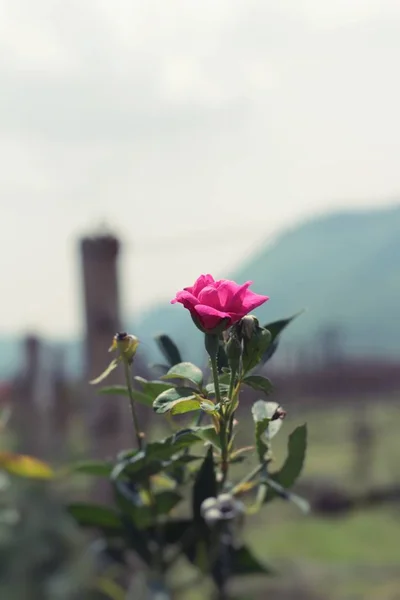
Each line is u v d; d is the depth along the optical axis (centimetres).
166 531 246
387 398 788
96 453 534
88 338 543
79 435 654
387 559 719
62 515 510
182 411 195
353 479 885
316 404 777
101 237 546
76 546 510
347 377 784
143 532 247
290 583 668
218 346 194
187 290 199
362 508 746
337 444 1034
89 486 539
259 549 766
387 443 942
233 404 195
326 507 721
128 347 205
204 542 244
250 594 655
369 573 692
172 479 234
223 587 250
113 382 535
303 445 216
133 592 360
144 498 238
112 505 533
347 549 752
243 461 212
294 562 711
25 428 649
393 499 728
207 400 190
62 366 676
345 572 689
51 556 507
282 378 775
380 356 800
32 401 662
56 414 660
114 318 542
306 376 777
